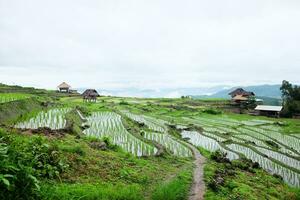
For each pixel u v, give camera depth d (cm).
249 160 5128
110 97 19775
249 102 15912
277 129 9744
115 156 3225
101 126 6650
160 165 3509
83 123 7012
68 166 2264
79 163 2469
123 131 6078
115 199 1792
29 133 3384
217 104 16288
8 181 991
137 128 7062
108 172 2500
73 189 1742
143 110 12750
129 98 19225
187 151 5172
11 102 6116
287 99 15975
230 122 10862
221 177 3294
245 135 8156
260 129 9538
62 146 2761
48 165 1981
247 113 14738
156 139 6156
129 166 2945
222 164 4416
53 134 3653
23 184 1122
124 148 4578
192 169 3594
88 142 3700
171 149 5247
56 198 1446
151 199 2023
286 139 8081
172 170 3325
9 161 1130
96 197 1731
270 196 3147
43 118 6050
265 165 5200
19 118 5722
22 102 6825
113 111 9862
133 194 1908
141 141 5200
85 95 14338
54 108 8112
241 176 3788
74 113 7500
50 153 2238
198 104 16312
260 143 7194
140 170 2880
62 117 6259
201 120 11094
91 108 10288
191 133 7850
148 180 2584
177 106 14512
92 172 2384
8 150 1228
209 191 2533
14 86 14750
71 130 4228
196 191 2488
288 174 4819
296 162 5609
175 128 8219
